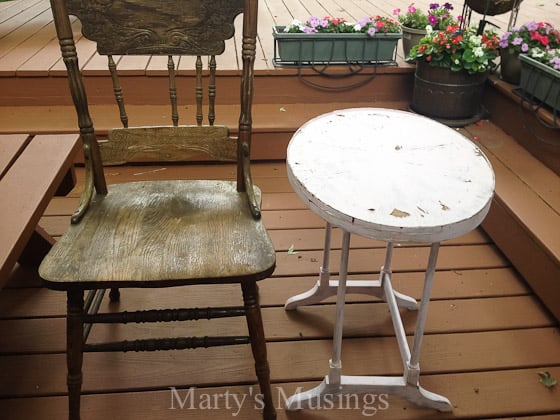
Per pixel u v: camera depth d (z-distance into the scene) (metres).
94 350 1.16
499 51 2.37
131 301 1.65
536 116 2.09
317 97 2.61
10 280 1.73
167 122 2.38
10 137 1.55
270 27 3.08
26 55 2.58
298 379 1.41
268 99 2.60
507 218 1.82
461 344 1.53
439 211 0.95
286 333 1.55
